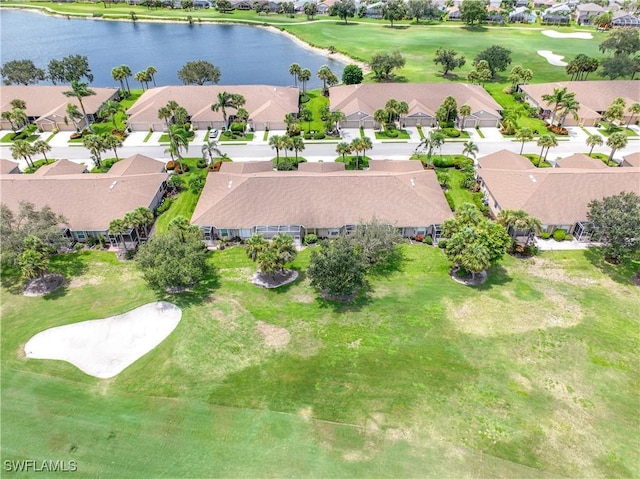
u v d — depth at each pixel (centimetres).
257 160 9144
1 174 7681
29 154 8206
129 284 5866
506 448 3800
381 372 4509
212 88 11431
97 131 10538
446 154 9306
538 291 5650
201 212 6919
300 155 9338
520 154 9162
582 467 3662
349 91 11412
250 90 11438
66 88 11650
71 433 3984
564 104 9850
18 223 6069
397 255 6438
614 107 9712
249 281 5903
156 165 8469
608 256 6281
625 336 4931
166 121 10425
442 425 3991
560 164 8400
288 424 4019
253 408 4169
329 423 4022
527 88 11962
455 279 5912
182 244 5538
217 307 5394
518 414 4081
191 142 9994
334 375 4484
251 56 17012
